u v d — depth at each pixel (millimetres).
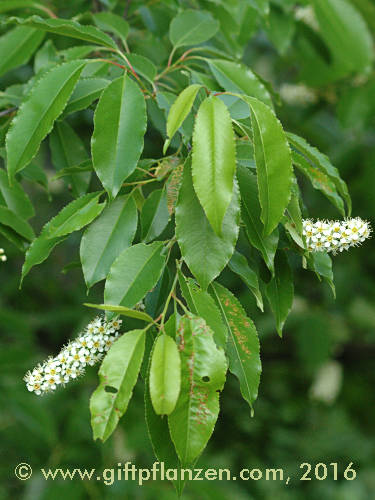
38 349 2193
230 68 1212
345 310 2396
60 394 1821
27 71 1632
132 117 1101
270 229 1050
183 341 1024
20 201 1262
